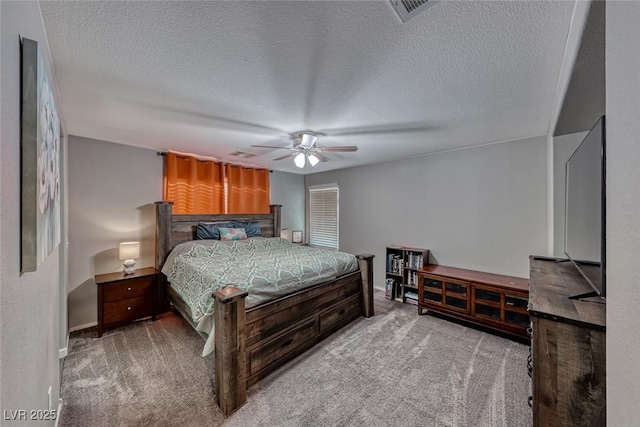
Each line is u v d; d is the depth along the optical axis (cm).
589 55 123
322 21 118
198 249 338
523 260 310
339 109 219
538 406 108
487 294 295
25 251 81
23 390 83
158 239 345
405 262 395
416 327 309
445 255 377
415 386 204
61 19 114
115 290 292
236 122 249
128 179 338
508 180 320
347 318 313
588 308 112
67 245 275
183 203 383
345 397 192
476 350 257
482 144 334
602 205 112
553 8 110
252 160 430
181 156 382
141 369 224
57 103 184
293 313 243
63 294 240
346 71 161
